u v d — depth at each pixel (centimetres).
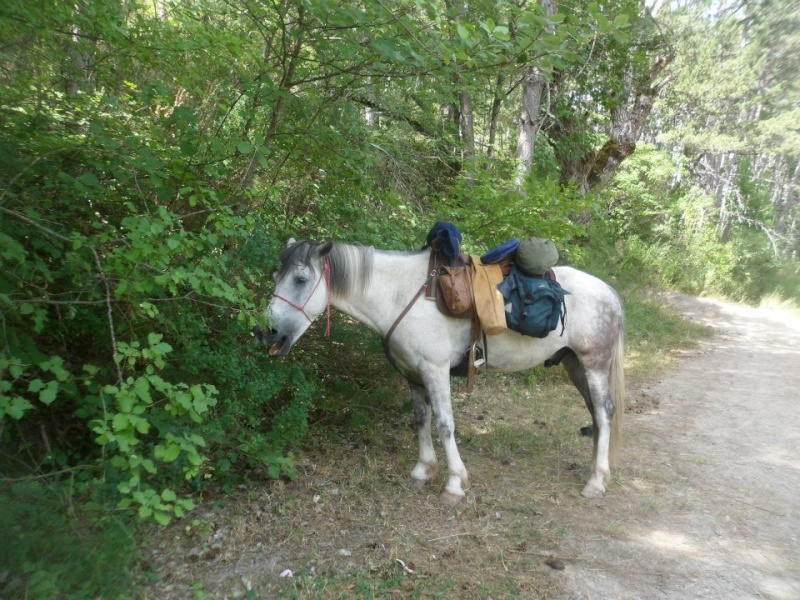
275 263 377
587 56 869
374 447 442
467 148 786
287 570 286
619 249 1692
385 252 371
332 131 440
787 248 2492
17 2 294
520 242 375
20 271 284
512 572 298
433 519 347
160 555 291
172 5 407
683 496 405
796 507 398
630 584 296
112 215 360
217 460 364
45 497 269
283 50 403
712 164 2653
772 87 2012
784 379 812
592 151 1198
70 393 300
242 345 378
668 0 1686
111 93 434
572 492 398
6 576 227
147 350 241
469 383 368
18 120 326
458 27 314
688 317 1384
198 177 383
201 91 440
